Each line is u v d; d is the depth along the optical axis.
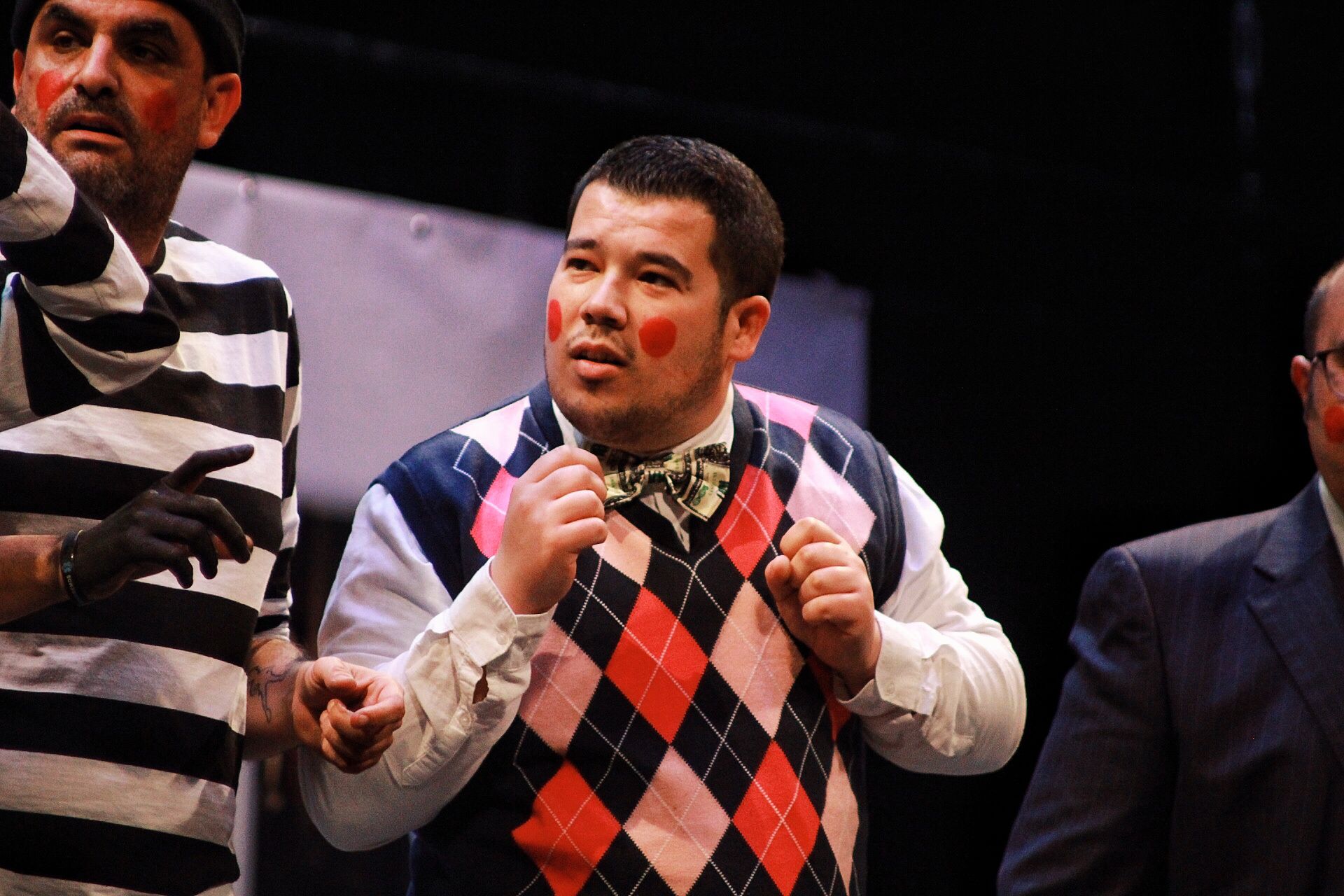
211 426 5.07
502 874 4.87
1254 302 13.27
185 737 4.85
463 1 10.96
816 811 5.00
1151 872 6.27
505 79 10.73
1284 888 5.93
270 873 9.53
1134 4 12.90
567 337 5.00
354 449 9.52
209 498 4.20
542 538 4.64
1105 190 12.57
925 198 12.27
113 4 4.94
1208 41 13.12
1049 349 12.84
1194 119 13.07
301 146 10.40
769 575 4.93
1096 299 12.86
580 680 4.91
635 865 4.79
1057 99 12.67
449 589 5.06
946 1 12.31
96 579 4.13
